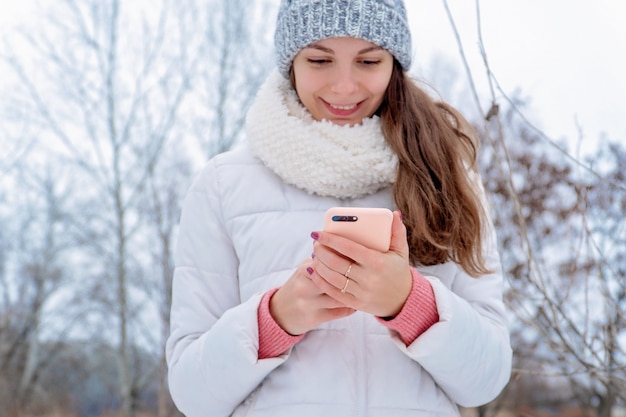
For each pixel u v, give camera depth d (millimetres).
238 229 1513
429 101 1615
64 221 12781
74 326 13586
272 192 1522
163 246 9820
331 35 1459
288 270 1443
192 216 1574
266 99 1564
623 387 2211
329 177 1475
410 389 1352
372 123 1545
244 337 1300
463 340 1287
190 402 1396
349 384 1338
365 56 1490
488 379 1373
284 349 1315
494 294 1500
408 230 1479
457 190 1508
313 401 1327
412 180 1479
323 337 1378
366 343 1375
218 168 1596
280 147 1495
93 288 12422
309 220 1479
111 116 11125
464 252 1466
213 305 1500
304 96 1535
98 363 13906
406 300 1264
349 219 1219
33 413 14172
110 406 13891
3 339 14438
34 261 14164
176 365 1427
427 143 1521
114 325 12453
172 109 11086
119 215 10539
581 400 5305
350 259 1219
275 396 1354
